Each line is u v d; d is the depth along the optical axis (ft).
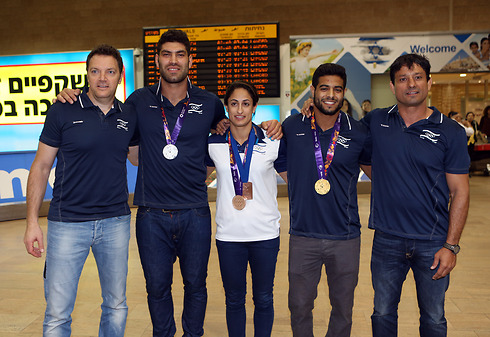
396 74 6.11
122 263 6.82
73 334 8.73
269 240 6.89
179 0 29.01
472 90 43.29
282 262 13.28
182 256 7.42
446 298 10.32
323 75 6.33
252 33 24.79
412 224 6.20
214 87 25.20
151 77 25.30
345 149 6.57
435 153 6.03
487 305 9.87
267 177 6.98
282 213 21.33
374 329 6.61
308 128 6.74
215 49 25.05
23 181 21.26
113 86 6.45
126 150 6.82
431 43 27.50
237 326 7.16
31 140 26.94
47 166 6.47
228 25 24.89
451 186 6.06
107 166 6.55
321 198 6.59
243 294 7.16
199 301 7.59
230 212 6.89
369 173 7.31
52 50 30.35
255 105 6.96
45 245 15.87
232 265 6.95
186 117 7.20
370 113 6.79
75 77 26.32
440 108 44.27
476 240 15.66
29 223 6.31
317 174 6.61
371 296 10.54
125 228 6.87
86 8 29.78
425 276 6.26
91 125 6.40
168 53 6.86
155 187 7.14
